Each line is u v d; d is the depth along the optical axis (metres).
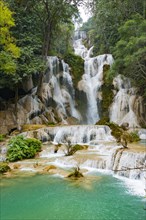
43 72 26.55
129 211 8.68
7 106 25.47
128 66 25.78
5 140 19.72
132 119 28.05
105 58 32.88
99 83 31.20
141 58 24.91
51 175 13.02
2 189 11.00
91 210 8.77
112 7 33.75
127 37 25.80
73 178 12.45
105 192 10.46
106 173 13.36
